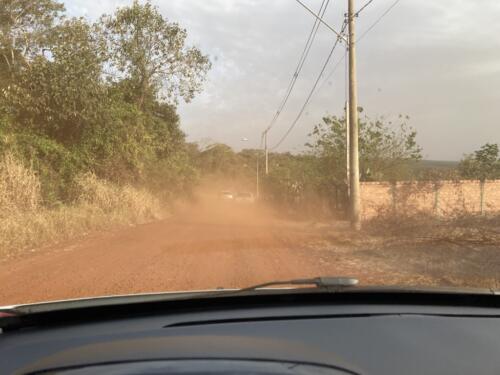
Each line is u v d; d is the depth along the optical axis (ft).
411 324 9.25
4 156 51.06
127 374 6.34
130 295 11.08
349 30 51.93
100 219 57.93
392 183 63.87
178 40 95.35
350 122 52.70
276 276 29.07
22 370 6.96
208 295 10.43
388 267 32.22
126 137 79.25
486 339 8.62
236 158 297.74
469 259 33.06
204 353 7.09
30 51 84.23
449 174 61.82
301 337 8.52
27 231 42.01
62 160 63.67
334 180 80.79
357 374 6.89
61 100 63.41
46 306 9.84
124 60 93.35
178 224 66.08
